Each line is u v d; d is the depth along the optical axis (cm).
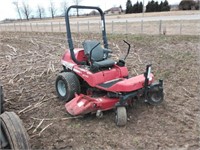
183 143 432
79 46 1403
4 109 582
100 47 573
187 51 1088
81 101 510
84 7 585
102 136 455
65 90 586
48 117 536
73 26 2792
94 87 531
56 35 2112
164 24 2153
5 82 778
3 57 1166
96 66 521
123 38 1512
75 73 582
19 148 321
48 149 423
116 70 540
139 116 524
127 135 457
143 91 499
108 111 544
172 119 512
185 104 583
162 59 993
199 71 820
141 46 1270
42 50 1344
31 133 474
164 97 620
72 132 471
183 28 1827
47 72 854
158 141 438
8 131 327
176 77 773
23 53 1262
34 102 621
